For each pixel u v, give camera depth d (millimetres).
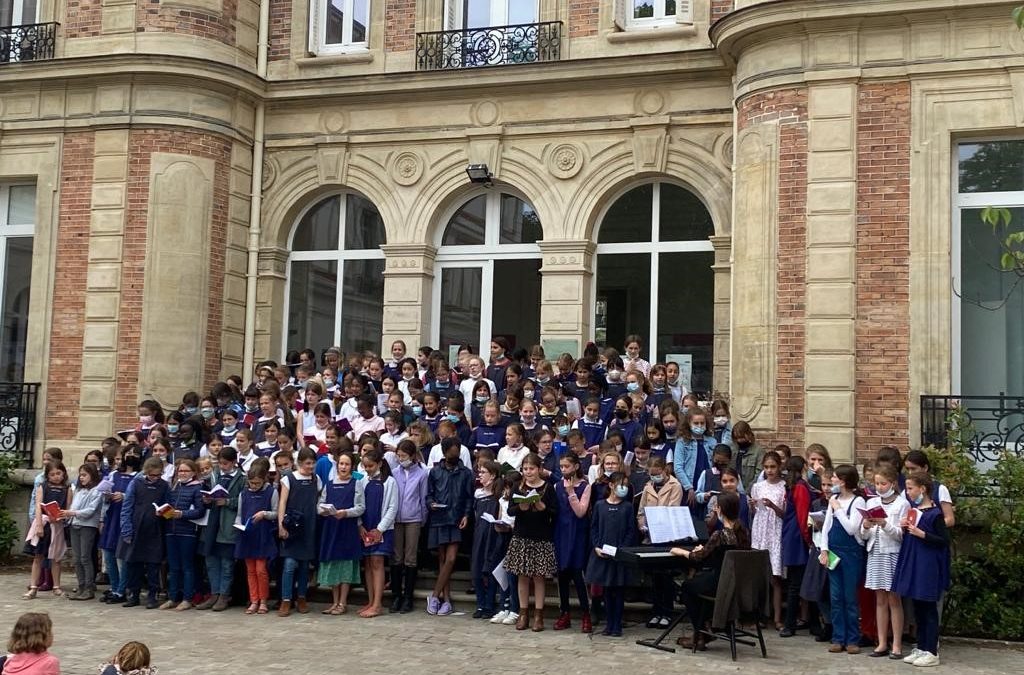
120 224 14852
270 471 11086
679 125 14188
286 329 15969
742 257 12555
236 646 9211
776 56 12438
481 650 9125
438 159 15266
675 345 14320
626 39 14453
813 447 10188
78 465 14602
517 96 14938
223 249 15312
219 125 15219
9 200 15977
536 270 15086
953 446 10586
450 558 10844
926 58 11945
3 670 6328
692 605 9320
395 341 14867
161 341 14594
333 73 15734
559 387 12172
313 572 12117
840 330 11859
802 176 12203
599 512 9719
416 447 11039
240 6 15586
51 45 15461
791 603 10055
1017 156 12008
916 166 11891
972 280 12070
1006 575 10078
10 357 15734
